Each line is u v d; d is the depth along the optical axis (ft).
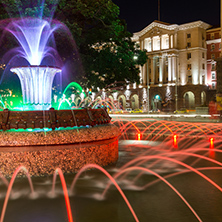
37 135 19.12
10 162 19.24
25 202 14.57
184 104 265.95
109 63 56.70
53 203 14.40
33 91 24.47
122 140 41.88
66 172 20.11
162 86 276.41
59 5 42.86
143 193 16.01
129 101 299.58
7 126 19.33
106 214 12.98
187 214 12.99
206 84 274.36
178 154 28.73
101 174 20.06
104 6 49.65
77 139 20.07
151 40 291.38
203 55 272.51
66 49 46.42
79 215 12.88
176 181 18.56
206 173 20.62
